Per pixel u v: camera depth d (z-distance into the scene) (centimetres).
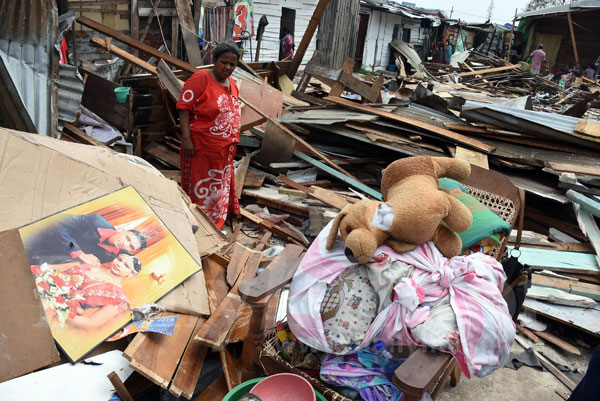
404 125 525
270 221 436
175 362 211
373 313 208
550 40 2378
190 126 350
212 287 283
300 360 220
